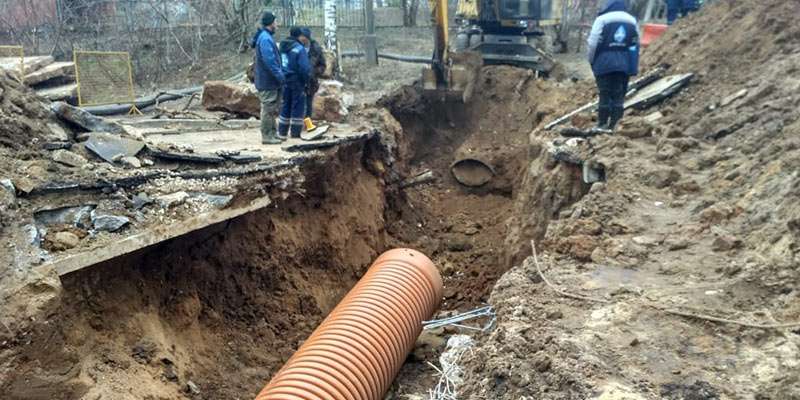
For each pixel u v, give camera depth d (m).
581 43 24.25
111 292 5.66
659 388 3.85
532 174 10.23
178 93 15.36
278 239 8.16
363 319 6.18
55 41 20.27
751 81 9.63
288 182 7.91
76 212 5.76
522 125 15.14
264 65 9.00
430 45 22.75
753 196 6.44
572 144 9.47
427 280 7.36
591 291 5.26
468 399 4.18
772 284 4.93
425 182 14.24
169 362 5.74
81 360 4.99
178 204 6.35
